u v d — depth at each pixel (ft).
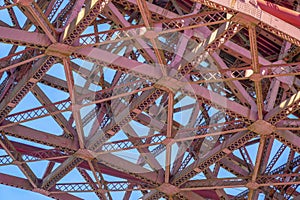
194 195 162.50
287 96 142.10
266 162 156.04
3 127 145.89
